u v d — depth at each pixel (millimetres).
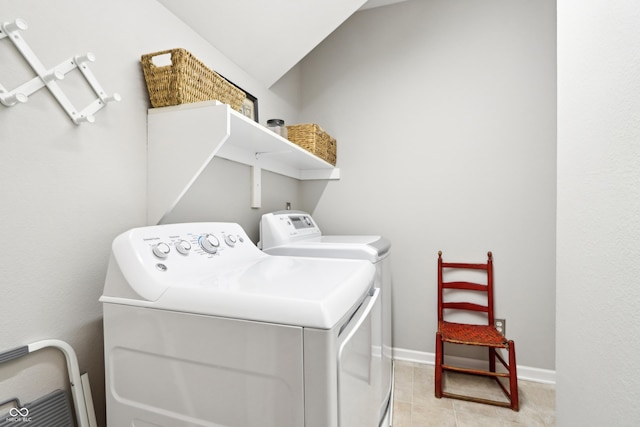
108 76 990
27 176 777
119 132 1029
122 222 1041
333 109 2475
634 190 617
